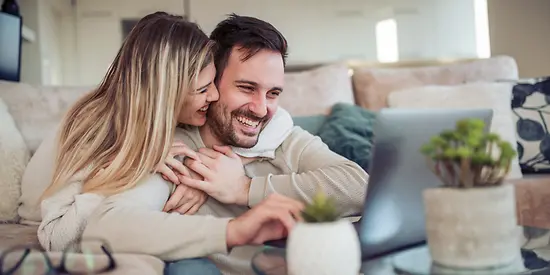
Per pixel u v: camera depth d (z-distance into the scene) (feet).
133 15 11.43
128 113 3.39
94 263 2.40
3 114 5.50
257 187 3.64
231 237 2.71
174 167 3.51
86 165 3.43
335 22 11.40
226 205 3.80
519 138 7.23
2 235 4.20
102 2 11.35
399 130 2.23
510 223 1.95
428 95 7.60
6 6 8.27
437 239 1.98
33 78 9.89
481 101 7.33
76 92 6.59
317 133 7.00
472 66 8.61
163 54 3.40
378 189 2.27
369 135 6.87
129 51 3.52
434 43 11.29
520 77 10.86
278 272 2.22
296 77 8.17
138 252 2.73
